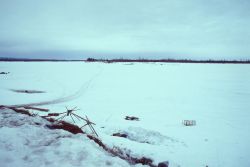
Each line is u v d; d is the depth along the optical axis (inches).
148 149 450.0
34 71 3624.5
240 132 813.9
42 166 237.1
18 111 593.9
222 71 3939.5
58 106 1245.1
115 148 405.7
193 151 554.9
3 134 307.9
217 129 855.1
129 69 4330.7
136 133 625.6
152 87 2207.2
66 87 2107.5
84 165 249.4
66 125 447.8
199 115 1132.5
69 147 288.2
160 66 5393.7
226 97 1681.8
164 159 396.5
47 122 467.2
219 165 483.8
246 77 2984.7
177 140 643.5
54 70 3870.6
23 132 334.3
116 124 784.3
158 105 1402.6
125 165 273.9
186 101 1541.6
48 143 306.8
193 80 2731.3
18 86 2010.3
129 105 1385.3
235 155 562.9
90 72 3619.6
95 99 1569.9
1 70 3686.0
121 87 2198.6
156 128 821.2
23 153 264.5
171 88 2140.7
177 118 1058.1
